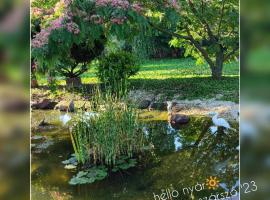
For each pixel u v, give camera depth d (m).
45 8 4.73
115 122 3.41
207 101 5.23
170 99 5.41
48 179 3.05
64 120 4.65
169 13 4.67
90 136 3.46
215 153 3.53
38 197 2.73
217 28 6.60
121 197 2.74
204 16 6.20
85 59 6.10
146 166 3.30
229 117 4.54
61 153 3.62
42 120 4.56
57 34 4.05
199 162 3.34
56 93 5.93
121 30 4.24
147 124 4.46
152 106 5.14
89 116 3.64
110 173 3.17
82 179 3.05
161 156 3.51
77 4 4.13
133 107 3.75
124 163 3.34
